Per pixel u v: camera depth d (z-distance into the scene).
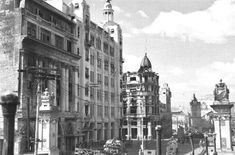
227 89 40.94
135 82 111.75
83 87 68.19
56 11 59.84
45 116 37.19
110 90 85.75
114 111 88.19
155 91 113.62
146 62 113.31
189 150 66.19
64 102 59.62
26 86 48.91
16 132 46.41
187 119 157.88
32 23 52.38
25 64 50.00
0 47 50.75
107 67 84.94
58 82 58.53
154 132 108.06
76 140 60.56
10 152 7.04
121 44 95.00
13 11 51.03
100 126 77.56
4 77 49.94
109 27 92.38
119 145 50.81
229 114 40.12
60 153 48.81
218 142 40.38
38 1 54.31
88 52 72.31
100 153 44.56
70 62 62.59
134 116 107.75
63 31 61.38
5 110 7.06
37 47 52.50
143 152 40.78
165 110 138.12
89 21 73.69
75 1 71.00
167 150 55.41
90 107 72.56
